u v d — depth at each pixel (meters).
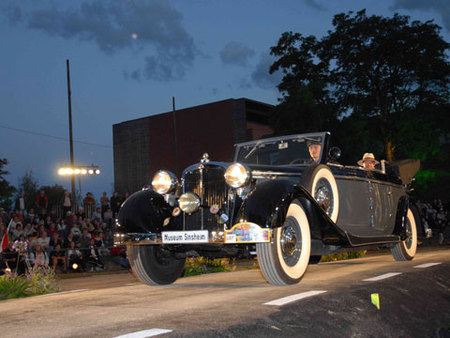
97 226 15.34
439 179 40.62
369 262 8.05
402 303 3.96
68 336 3.01
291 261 5.05
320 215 5.28
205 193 5.16
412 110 34.34
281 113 30.70
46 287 6.35
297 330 3.10
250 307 3.62
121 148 59.72
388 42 32.75
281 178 5.36
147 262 5.65
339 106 33.12
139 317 3.48
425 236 8.09
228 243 4.98
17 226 12.94
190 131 54.88
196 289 5.09
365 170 6.83
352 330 3.25
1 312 4.04
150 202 5.44
